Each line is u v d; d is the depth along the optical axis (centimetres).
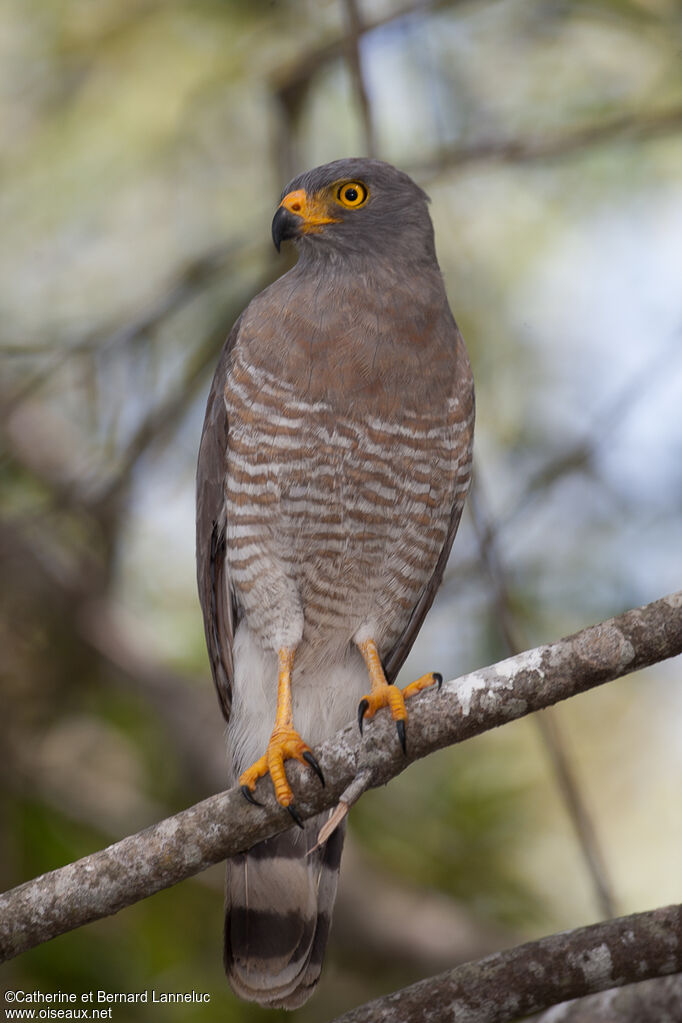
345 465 850
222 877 1076
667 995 725
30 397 1212
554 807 1095
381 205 901
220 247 1111
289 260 1107
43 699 1170
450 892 1095
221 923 1060
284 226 899
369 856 1111
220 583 905
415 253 896
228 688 925
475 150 1066
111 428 1156
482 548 922
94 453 1200
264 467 854
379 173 908
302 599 879
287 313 862
